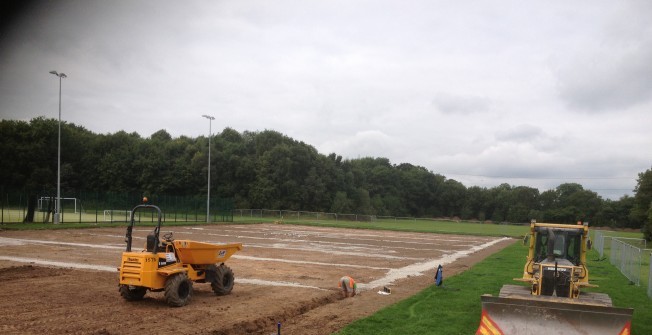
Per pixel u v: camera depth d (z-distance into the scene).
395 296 16.66
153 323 11.97
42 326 11.32
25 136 82.12
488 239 50.50
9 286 15.89
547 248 13.37
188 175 88.62
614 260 29.67
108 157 88.88
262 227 56.12
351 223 72.56
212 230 47.69
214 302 14.70
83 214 61.47
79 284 16.56
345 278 16.69
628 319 10.04
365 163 133.38
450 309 14.34
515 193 118.50
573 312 10.38
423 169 140.50
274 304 14.59
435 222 93.00
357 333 11.41
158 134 113.50
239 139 107.19
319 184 93.50
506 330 10.74
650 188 57.75
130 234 14.46
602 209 101.69
